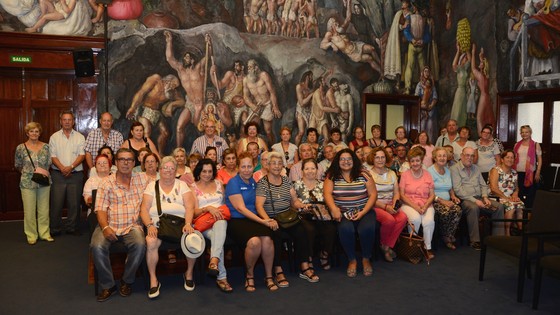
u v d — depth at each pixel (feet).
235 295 14.02
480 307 13.05
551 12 27.45
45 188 20.74
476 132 32.58
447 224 19.20
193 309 12.90
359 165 16.99
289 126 30.83
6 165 25.41
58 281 15.26
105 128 22.59
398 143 26.96
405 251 17.51
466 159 20.08
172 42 27.78
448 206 19.12
